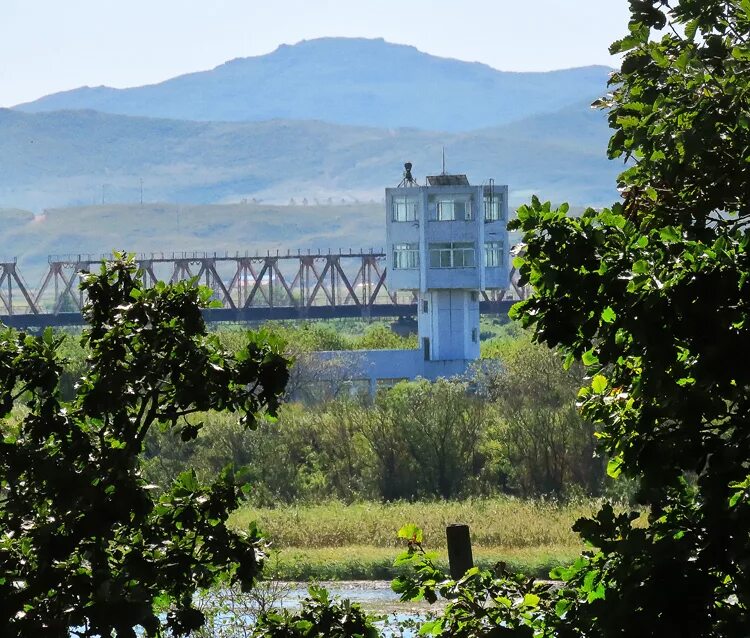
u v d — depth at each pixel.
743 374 30.58
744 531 31.42
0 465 40.41
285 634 42.47
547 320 34.03
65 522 39.03
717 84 35.53
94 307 42.78
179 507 41.31
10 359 42.00
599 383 39.31
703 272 30.78
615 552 34.19
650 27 38.56
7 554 38.72
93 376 42.22
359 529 190.88
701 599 31.20
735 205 37.19
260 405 41.78
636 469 34.88
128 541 41.12
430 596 38.25
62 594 37.53
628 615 31.41
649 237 33.59
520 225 33.91
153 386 41.72
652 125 36.25
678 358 33.16
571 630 33.78
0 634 36.28
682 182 37.69
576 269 32.69
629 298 31.41
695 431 33.28
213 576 42.41
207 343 42.75
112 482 38.94
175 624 40.78
